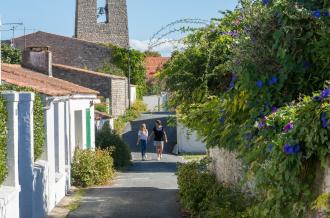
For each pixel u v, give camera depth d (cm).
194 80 1072
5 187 992
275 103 664
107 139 2625
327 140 478
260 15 677
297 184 517
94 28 8794
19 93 1114
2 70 1748
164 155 3250
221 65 911
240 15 884
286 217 535
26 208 1152
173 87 1110
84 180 1930
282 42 650
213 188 1130
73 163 1934
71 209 1457
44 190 1328
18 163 1129
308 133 493
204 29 1023
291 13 645
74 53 5878
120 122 4241
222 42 967
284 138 522
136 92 5853
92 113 2406
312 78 655
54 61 5916
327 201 470
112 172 2189
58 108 1612
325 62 639
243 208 858
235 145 779
